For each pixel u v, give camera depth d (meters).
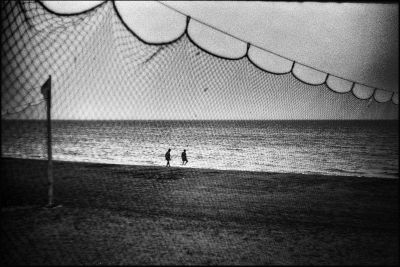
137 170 10.57
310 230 5.14
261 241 4.62
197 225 5.29
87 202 6.54
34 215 5.55
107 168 10.77
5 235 4.58
